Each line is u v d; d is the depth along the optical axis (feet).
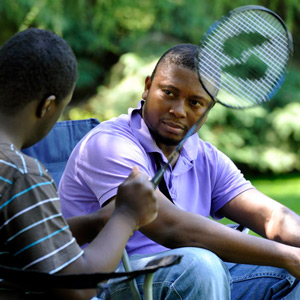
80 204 8.26
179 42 29.50
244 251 7.64
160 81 8.26
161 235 7.63
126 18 30.01
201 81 7.56
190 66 8.13
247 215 9.25
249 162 28.71
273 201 9.18
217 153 9.41
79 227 6.95
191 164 8.87
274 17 7.95
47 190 5.48
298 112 28.78
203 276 7.22
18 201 5.31
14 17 27.22
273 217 9.02
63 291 5.49
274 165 28.73
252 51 8.00
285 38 7.98
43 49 5.65
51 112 5.85
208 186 9.14
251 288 8.73
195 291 7.24
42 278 5.18
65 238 5.51
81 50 29.53
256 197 9.25
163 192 8.47
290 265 7.77
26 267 5.36
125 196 5.98
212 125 28.02
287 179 28.43
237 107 7.77
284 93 29.71
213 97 7.51
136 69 27.63
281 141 29.09
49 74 5.64
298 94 29.66
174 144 8.43
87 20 29.35
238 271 8.97
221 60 7.94
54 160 10.01
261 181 28.09
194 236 7.60
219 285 7.31
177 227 7.60
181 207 8.75
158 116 8.30
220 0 28.94
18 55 5.60
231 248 7.63
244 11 7.94
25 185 5.36
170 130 8.27
